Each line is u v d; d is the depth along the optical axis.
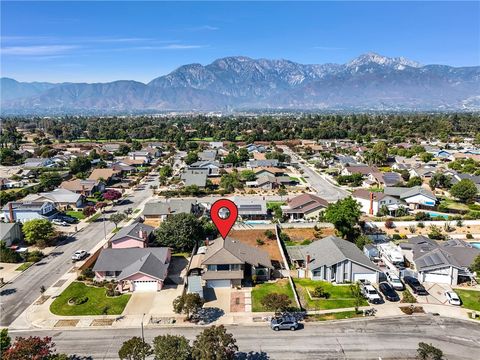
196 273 49.62
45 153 147.25
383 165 126.38
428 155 126.75
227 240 52.16
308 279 48.91
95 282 47.78
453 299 42.09
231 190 96.25
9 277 49.94
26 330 38.19
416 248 54.59
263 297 41.53
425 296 44.00
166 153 163.38
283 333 37.09
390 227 68.06
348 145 170.62
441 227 67.38
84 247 60.50
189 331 37.59
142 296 44.56
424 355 30.12
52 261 55.06
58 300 43.72
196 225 59.78
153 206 75.62
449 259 48.22
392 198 76.38
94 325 38.84
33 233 59.53
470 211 74.38
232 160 128.62
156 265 48.22
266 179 100.12
